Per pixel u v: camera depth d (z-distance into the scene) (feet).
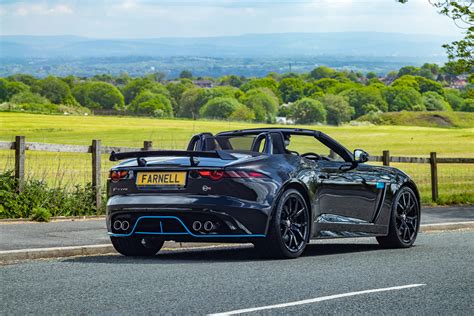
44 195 51.24
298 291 24.20
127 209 31.60
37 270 28.22
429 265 30.81
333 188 34.81
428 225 50.31
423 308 21.88
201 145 34.27
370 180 36.86
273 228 31.60
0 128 324.39
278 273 27.94
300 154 34.78
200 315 20.36
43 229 42.88
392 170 38.83
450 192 94.43
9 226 44.24
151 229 31.76
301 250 32.99
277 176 31.99
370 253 35.47
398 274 28.22
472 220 56.24
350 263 31.14
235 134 34.27
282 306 21.75
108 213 32.63
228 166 31.07
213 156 31.19
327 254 35.09
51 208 50.93
